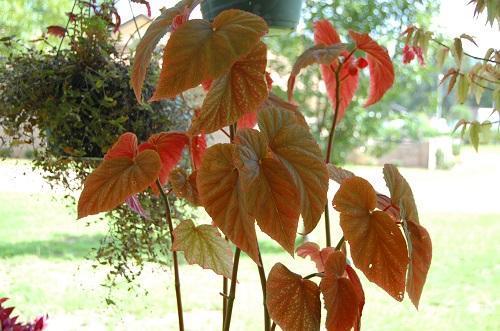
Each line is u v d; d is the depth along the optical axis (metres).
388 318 3.26
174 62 1.00
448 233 5.01
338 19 4.00
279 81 4.22
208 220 2.61
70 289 3.51
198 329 3.07
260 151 1.03
